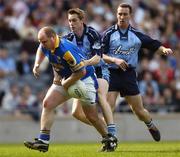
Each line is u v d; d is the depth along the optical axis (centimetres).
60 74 2686
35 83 5981
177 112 6053
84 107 2788
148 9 7269
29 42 6278
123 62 3142
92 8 6856
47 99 2728
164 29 7112
